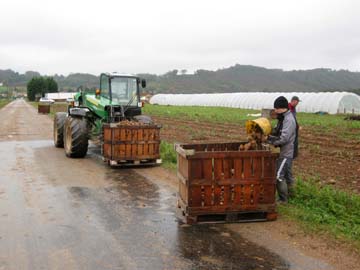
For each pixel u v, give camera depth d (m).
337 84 152.88
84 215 6.82
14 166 11.15
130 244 5.56
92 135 13.47
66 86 165.25
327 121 26.61
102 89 13.24
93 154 13.58
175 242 5.64
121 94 12.92
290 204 7.23
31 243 5.57
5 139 17.75
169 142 15.95
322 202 7.20
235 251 5.33
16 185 8.89
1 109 55.53
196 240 5.72
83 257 5.12
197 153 6.24
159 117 31.56
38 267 4.84
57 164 11.55
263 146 6.90
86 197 7.97
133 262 4.98
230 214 6.39
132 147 11.05
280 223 6.39
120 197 8.00
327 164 11.29
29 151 14.10
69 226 6.27
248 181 6.39
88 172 10.42
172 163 11.60
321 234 5.88
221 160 6.32
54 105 63.09
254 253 5.27
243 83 155.50
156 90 138.75
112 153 10.93
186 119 29.25
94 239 5.74
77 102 15.72
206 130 21.11
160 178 9.76
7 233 5.94
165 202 7.66
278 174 7.13
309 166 10.97
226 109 46.59
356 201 7.06
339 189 8.26
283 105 7.12
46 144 16.14
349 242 5.57
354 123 24.52
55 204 7.45
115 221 6.53
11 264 4.91
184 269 4.80
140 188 8.75
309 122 25.44
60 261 5.00
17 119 32.19
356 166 10.97
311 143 16.08
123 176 9.97
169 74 169.12
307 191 7.55
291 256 5.17
